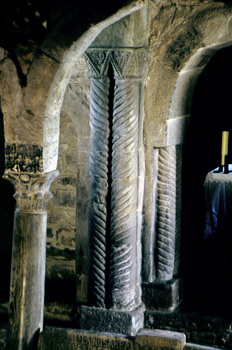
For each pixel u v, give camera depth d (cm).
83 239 695
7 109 556
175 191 666
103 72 619
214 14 605
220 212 877
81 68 662
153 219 661
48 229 723
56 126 571
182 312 655
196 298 692
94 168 637
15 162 561
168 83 632
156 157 656
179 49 624
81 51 553
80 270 695
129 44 605
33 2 539
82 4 530
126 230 634
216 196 881
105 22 530
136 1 518
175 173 664
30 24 542
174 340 534
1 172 760
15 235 571
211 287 723
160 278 668
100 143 631
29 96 549
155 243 666
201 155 738
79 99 673
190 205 703
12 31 546
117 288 638
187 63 623
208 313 653
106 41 610
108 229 640
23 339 573
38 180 559
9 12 544
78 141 686
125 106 618
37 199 564
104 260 643
